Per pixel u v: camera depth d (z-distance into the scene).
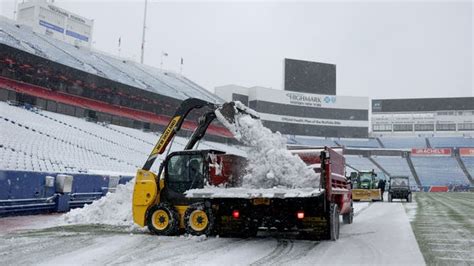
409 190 32.88
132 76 56.72
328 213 9.97
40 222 12.87
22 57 39.34
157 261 7.27
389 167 69.38
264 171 10.13
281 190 9.29
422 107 76.19
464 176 66.44
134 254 7.90
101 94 47.75
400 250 8.84
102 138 40.22
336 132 74.19
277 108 71.62
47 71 41.84
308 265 7.18
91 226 12.01
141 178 11.05
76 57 50.66
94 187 18.00
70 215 13.03
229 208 10.57
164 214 10.49
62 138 34.12
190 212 10.28
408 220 16.22
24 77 39.97
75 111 45.41
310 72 74.31
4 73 38.22
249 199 9.92
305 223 10.12
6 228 11.55
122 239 9.73
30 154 26.22
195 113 56.75
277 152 10.19
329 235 10.09
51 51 46.94
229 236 10.64
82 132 39.25
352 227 13.76
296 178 9.89
